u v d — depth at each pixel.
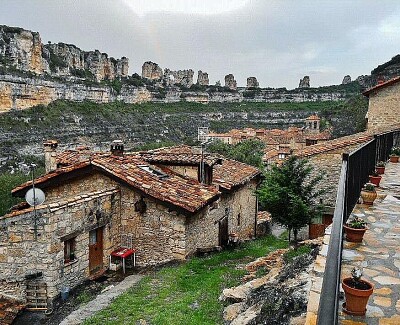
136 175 12.95
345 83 152.12
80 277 10.92
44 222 9.71
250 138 66.44
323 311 2.04
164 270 11.35
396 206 8.22
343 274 4.88
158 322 7.86
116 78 127.81
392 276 4.86
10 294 9.98
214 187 14.74
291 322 5.01
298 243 12.96
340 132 49.03
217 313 7.87
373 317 3.88
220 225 15.56
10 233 9.88
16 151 59.44
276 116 128.88
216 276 10.59
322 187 16.41
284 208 12.95
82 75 107.44
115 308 8.84
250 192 20.09
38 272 9.83
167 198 11.87
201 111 131.62
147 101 130.25
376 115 22.55
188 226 12.36
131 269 12.27
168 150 20.25
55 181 13.33
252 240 18.78
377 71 61.19
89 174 12.98
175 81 152.25
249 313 6.57
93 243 11.59
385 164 13.50
